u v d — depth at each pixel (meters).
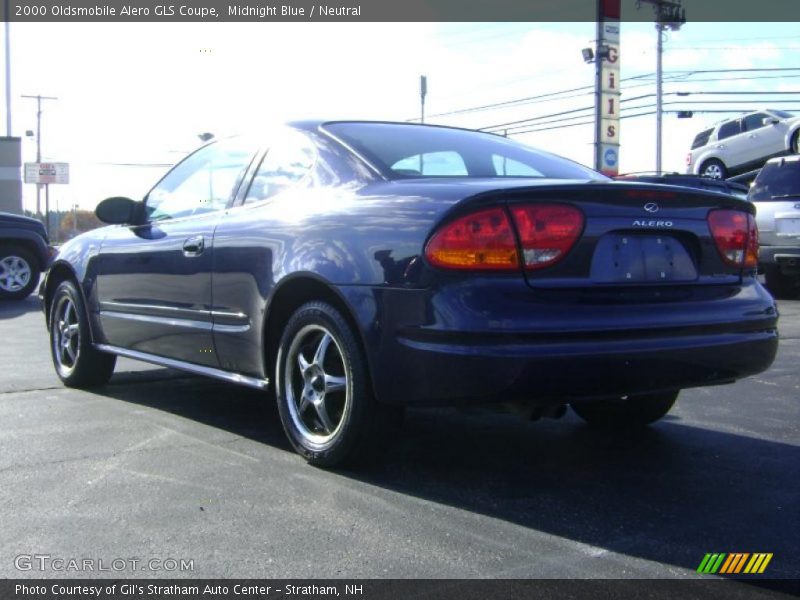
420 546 2.98
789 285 11.98
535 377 3.12
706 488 3.64
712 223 3.71
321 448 3.79
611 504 3.43
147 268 4.93
